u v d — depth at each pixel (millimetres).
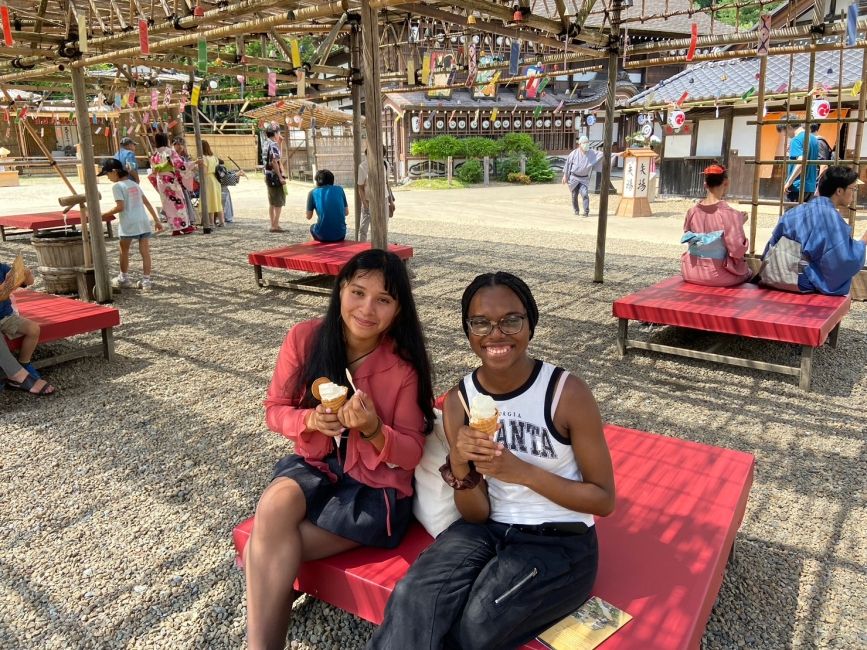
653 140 18750
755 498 3395
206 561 2906
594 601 2016
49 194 21188
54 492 3475
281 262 7875
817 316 4910
